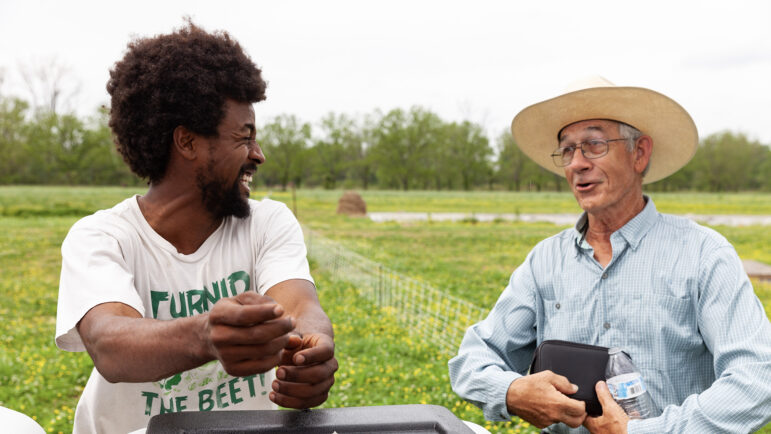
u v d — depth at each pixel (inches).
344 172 4252.0
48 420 185.5
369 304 362.0
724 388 65.9
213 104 58.9
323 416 48.1
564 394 69.4
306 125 3759.8
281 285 61.2
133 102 60.4
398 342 274.8
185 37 60.7
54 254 604.7
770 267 523.5
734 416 64.4
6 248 632.4
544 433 83.7
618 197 80.2
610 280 79.9
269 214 68.4
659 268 77.5
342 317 326.0
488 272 499.5
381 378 225.5
